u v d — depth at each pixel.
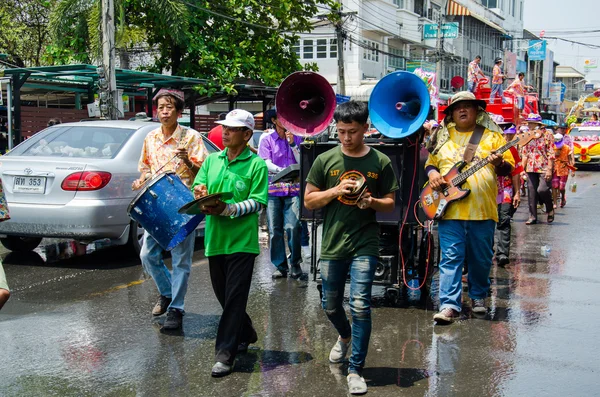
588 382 4.48
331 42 31.34
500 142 5.93
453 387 4.38
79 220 7.54
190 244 5.55
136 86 17.78
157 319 5.89
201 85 18.55
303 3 22.98
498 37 50.44
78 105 19.59
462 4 42.47
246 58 20.17
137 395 4.23
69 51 18.11
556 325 5.83
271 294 6.89
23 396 4.21
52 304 6.35
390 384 4.43
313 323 5.84
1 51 23.31
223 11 20.47
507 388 4.37
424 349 5.15
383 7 32.56
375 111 5.63
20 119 15.20
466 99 5.77
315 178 4.41
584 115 48.84
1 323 5.74
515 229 12.05
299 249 7.61
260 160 4.75
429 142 6.10
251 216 4.66
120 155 7.97
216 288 4.86
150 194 5.04
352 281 4.30
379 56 33.72
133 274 7.62
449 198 5.80
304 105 5.51
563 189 15.59
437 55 32.81
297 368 4.72
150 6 18.67
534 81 52.09
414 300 6.69
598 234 11.41
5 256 8.65
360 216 4.31
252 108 32.16
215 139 10.98
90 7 16.67
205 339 5.35
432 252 6.88
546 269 8.36
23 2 23.44
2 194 3.75
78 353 5.00
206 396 4.21
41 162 7.69
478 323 5.88
